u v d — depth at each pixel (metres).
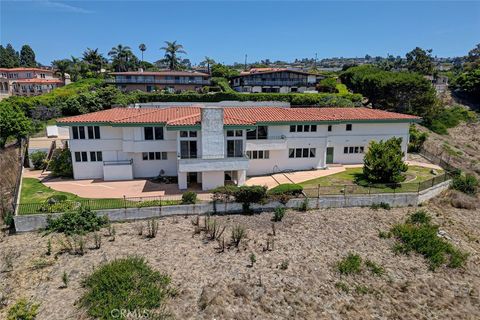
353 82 84.06
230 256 23.97
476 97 92.19
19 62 156.12
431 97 70.38
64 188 34.03
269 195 31.11
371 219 30.39
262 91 87.25
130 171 37.25
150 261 23.02
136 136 36.00
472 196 37.34
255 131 38.59
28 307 18.64
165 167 38.38
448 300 21.20
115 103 63.38
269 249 24.95
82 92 70.69
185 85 88.12
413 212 32.31
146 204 29.22
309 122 39.28
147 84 86.31
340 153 43.78
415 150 51.97
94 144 36.88
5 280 21.17
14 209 27.62
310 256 24.41
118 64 116.88
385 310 19.94
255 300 19.84
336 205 32.25
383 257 24.94
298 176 38.69
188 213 29.77
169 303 19.16
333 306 19.86
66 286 20.48
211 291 20.23
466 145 64.81
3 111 45.81
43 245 24.89
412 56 153.12
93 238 25.89
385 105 72.62
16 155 44.44
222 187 30.94
